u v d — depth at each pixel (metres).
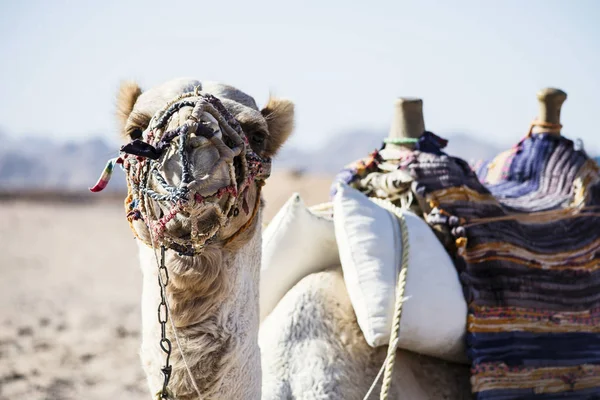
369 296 4.26
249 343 3.67
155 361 3.54
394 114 5.32
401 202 4.81
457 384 4.45
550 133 5.52
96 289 19.36
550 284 4.64
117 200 72.00
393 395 4.22
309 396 4.11
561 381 4.48
